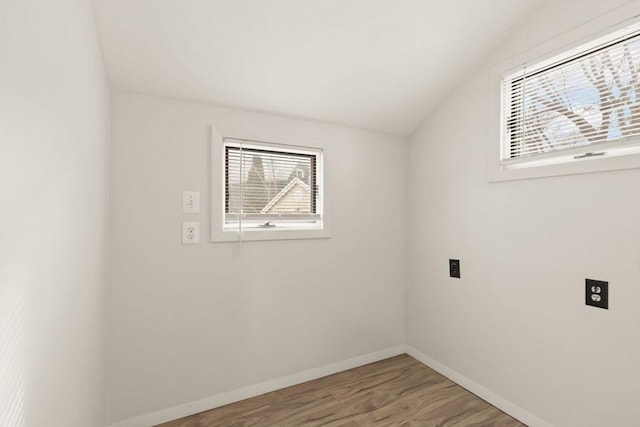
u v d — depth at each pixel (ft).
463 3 4.92
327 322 7.19
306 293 6.93
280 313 6.64
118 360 5.21
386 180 8.04
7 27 1.39
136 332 5.34
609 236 4.41
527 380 5.41
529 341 5.39
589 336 4.60
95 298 3.93
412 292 8.14
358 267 7.62
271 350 6.54
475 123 6.40
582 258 4.70
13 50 1.46
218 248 6.01
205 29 4.60
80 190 2.98
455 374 6.83
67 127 2.49
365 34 5.16
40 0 1.84
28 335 1.69
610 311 4.39
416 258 8.02
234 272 6.16
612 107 4.42
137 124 5.34
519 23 5.49
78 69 2.90
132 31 4.37
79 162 2.94
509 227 5.75
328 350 7.20
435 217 7.43
